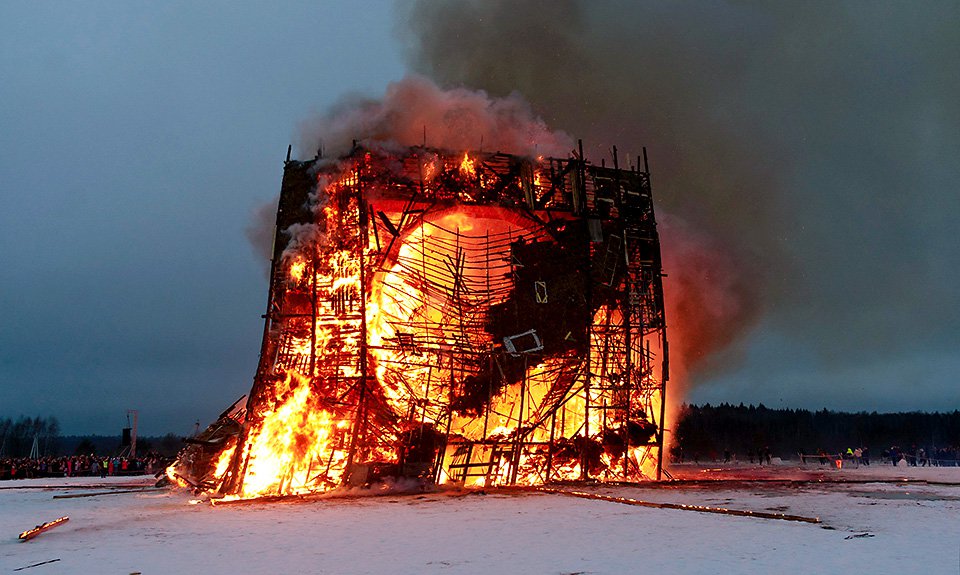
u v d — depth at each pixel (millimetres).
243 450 27922
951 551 12461
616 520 17625
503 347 32250
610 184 36031
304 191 32500
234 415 34125
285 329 30156
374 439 28672
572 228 35000
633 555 12375
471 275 37156
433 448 28328
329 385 29016
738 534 14812
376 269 31703
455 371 31234
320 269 31094
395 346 30484
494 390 31219
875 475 38781
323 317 30203
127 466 58469
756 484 29828
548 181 35938
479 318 33188
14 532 18016
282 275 30984
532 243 34688
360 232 31125
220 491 27547
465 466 30078
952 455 62094
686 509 20016
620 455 32562
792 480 32594
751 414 128500
